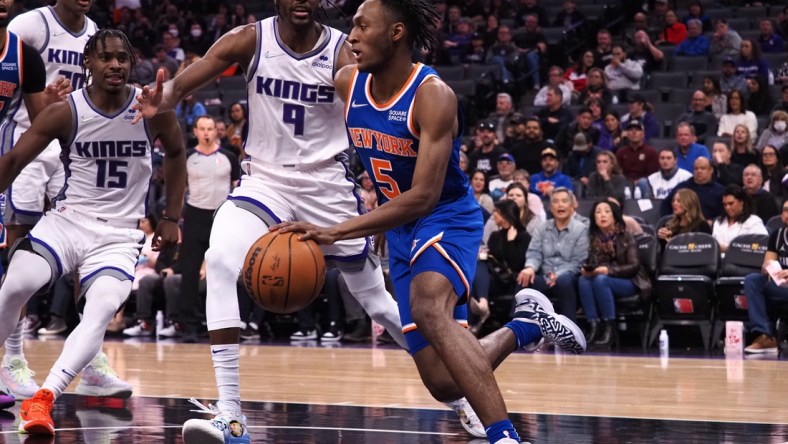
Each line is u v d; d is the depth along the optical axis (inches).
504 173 432.5
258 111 174.9
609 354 345.1
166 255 431.2
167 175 192.4
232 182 402.3
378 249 177.0
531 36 609.6
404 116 138.1
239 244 162.2
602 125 487.8
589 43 613.9
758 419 185.2
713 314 369.1
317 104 174.1
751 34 568.4
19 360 207.0
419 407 200.2
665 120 508.4
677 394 226.1
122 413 189.0
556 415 190.4
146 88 160.2
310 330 413.4
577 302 378.3
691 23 568.4
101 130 179.3
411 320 147.5
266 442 156.5
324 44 173.2
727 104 471.8
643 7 644.1
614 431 169.6
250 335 407.5
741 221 374.3
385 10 136.5
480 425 163.0
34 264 177.0
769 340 351.6
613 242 373.1
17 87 195.8
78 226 181.6
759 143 442.9
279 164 174.7
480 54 617.3
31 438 158.9
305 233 135.3
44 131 176.7
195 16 727.7
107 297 177.6
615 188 415.2
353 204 179.8
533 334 152.3
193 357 320.2
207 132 395.9
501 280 387.9
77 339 173.5
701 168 396.5
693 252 370.9
